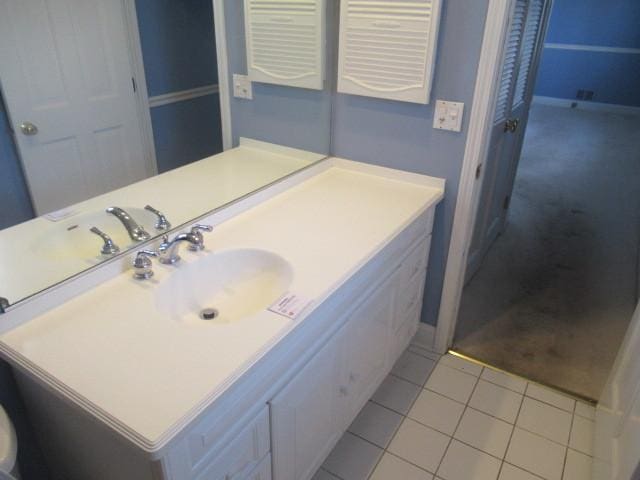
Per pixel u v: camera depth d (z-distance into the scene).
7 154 1.11
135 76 1.33
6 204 1.12
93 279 1.27
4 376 1.25
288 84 1.86
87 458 1.18
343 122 2.11
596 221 3.74
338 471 1.71
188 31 1.45
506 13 1.65
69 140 1.21
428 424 1.91
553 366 2.24
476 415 1.96
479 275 2.97
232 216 1.69
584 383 2.14
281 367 1.19
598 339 2.44
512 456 1.79
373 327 1.71
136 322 1.15
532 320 2.57
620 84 6.76
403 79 1.84
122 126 1.34
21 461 1.35
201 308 1.43
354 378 1.67
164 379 0.98
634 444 1.32
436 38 1.74
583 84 7.00
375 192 1.95
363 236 1.59
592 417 1.97
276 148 1.90
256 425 1.16
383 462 1.75
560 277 2.98
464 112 1.83
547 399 2.05
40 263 1.18
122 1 1.25
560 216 3.80
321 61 1.94
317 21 1.85
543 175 4.64
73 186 1.24
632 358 1.65
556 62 7.06
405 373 2.18
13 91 1.08
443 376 2.16
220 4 1.53
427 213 1.93
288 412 1.28
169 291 1.32
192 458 0.98
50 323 1.14
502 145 2.74
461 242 2.05
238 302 1.46
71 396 0.94
